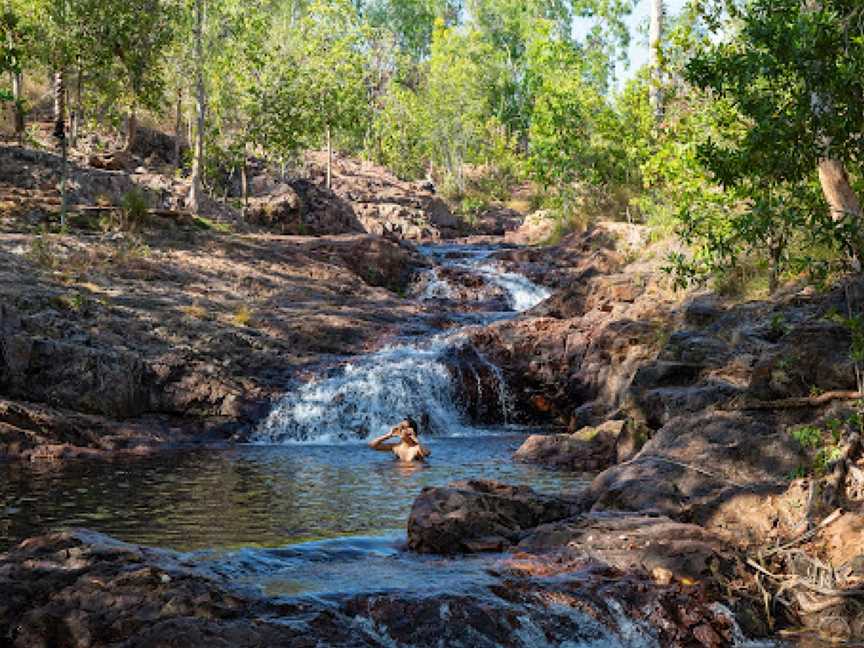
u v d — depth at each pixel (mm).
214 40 36156
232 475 13922
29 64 28938
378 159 62031
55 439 15930
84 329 19047
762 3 9594
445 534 8680
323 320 23031
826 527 8453
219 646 5797
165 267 24047
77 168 29984
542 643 6770
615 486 9812
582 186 38688
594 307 23938
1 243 22719
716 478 9602
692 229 13648
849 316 9984
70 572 6520
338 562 8180
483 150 61719
